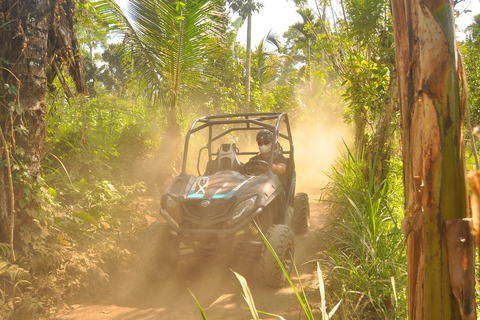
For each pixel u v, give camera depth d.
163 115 8.74
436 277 0.99
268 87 21.34
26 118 3.55
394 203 5.29
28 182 3.56
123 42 7.00
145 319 3.28
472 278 0.97
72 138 5.71
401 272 3.23
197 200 4.12
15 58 3.49
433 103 1.00
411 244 1.09
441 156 0.99
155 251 4.09
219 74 8.72
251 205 4.00
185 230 3.99
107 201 5.43
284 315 3.28
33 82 3.59
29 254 3.51
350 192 5.30
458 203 0.99
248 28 15.53
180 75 7.24
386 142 5.57
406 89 1.11
